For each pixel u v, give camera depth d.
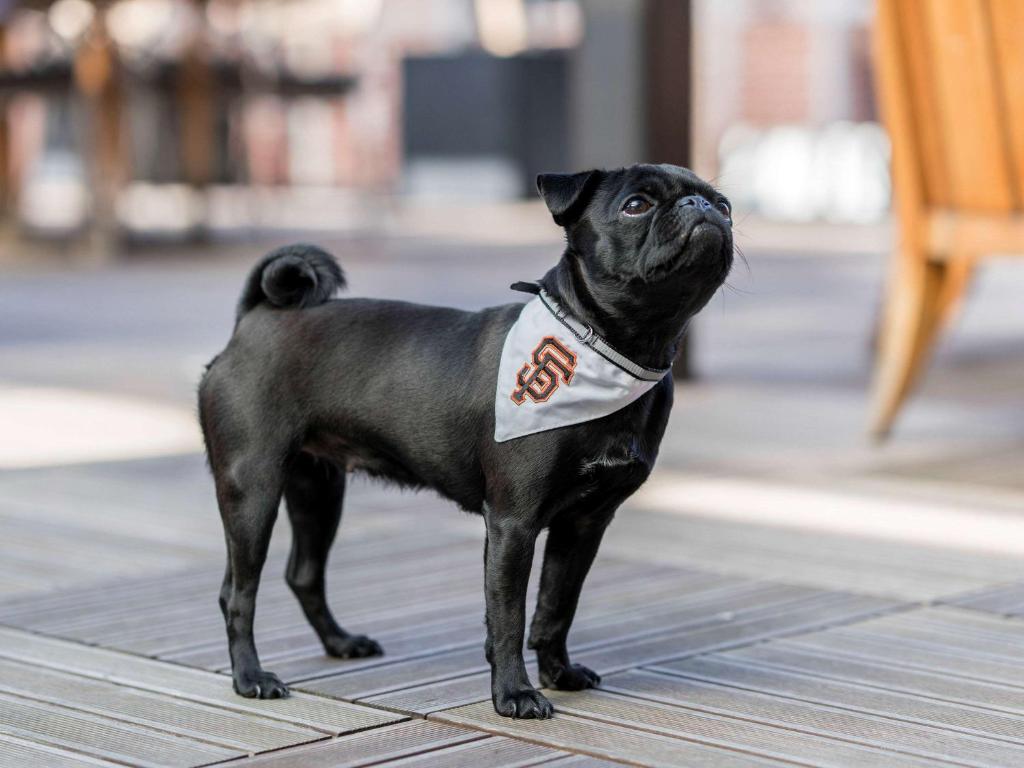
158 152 14.70
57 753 2.38
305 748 2.41
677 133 6.43
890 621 3.26
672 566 3.76
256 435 2.71
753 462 5.09
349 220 15.72
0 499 4.50
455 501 2.70
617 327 2.51
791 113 17.17
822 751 2.41
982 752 2.41
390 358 2.68
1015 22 4.73
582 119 6.50
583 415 2.50
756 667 2.90
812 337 8.29
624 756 2.37
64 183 18.78
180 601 3.39
